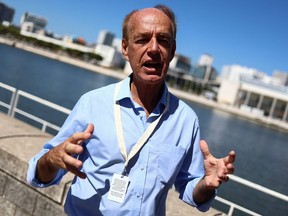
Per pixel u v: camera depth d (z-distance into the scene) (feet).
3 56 318.65
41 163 6.95
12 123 18.78
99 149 7.13
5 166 13.46
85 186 7.34
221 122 263.29
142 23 7.00
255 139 193.77
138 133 7.14
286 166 109.70
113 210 6.97
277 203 50.31
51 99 139.95
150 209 7.04
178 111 7.59
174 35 7.69
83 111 7.41
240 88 566.77
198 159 7.85
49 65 413.80
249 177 76.33
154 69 7.02
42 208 12.41
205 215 12.50
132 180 7.03
